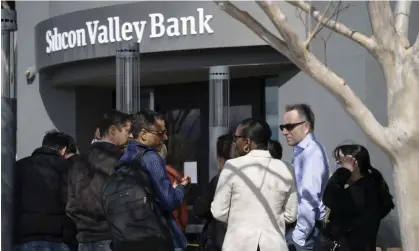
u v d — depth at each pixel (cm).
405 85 476
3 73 663
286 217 579
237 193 566
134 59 895
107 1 1241
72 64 1287
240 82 1269
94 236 605
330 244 636
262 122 584
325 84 488
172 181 660
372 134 485
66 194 657
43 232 665
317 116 1077
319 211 649
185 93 1361
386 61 486
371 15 489
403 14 499
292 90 1123
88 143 1426
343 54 1024
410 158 480
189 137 1347
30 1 1422
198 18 1105
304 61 489
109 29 1165
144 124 554
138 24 1141
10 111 660
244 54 1118
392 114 482
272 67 1130
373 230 637
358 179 646
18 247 667
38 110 1419
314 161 652
